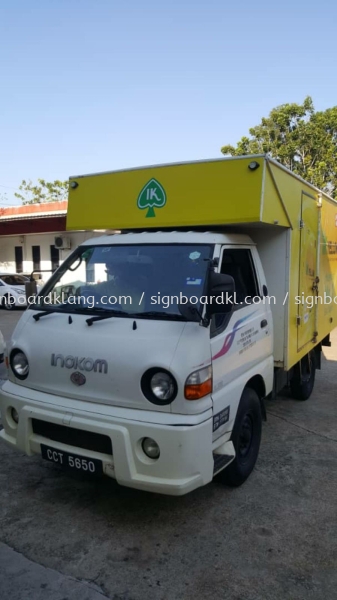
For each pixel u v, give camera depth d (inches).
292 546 127.5
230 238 159.8
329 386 290.4
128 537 130.0
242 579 114.1
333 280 278.7
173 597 107.7
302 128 904.9
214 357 131.3
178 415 120.3
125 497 151.5
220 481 159.0
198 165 159.6
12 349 146.5
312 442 199.6
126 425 120.8
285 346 191.0
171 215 165.0
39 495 152.0
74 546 125.6
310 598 108.3
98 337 131.6
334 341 431.5
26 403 137.6
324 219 247.6
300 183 199.6
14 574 113.9
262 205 151.6
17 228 893.8
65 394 134.2
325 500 152.0
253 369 163.3
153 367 120.7
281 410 241.3
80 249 168.6
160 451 118.3
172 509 145.0
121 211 174.2
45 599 106.0
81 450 129.3
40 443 136.2
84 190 182.5
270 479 165.9
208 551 124.6
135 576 114.3
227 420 139.6
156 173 167.0
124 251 157.9
